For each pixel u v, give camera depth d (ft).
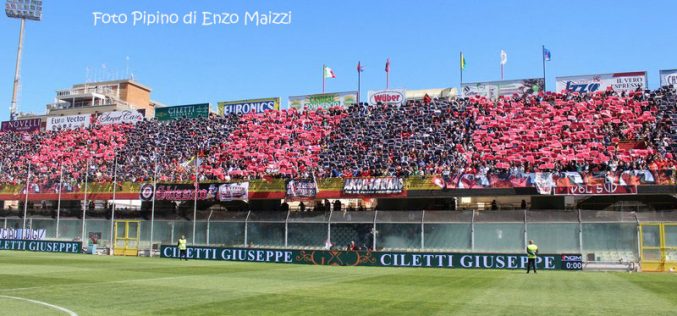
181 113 250.57
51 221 193.98
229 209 197.47
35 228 195.72
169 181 198.49
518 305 61.93
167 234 176.24
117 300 64.13
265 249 150.82
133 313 54.75
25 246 187.21
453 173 165.27
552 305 62.13
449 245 147.74
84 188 204.03
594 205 162.20
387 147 196.44
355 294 71.92
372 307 59.98
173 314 54.34
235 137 225.97
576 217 138.82
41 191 210.59
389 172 179.32
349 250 142.72
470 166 175.42
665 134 174.91
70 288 76.23
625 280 99.30
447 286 83.82
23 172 236.02
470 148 187.11
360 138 205.36
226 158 212.64
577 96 203.51
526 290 78.48
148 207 207.82
